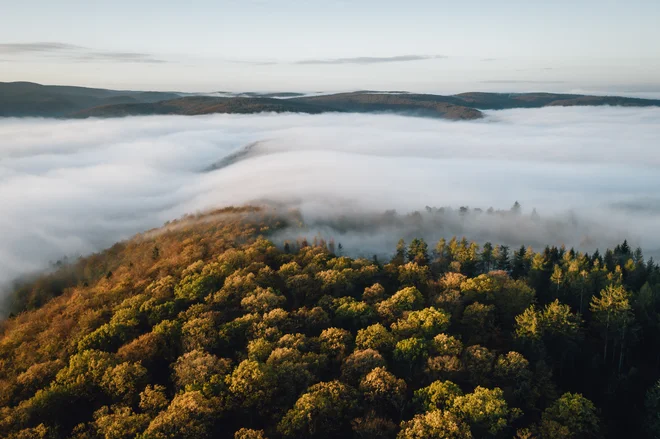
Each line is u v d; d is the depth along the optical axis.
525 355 97.69
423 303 117.94
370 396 77.12
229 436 74.94
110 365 89.31
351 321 109.81
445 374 83.62
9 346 123.00
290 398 79.69
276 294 126.25
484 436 70.69
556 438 70.81
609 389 90.81
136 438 68.44
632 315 102.19
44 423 79.31
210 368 85.25
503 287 120.19
